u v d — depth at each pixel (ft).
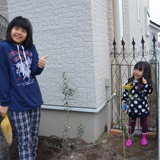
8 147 8.67
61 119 10.24
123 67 15.40
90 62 9.11
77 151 8.87
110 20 12.29
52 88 10.14
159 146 6.98
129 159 8.11
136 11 22.68
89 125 9.64
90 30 8.91
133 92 9.18
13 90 6.52
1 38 11.31
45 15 9.80
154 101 15.53
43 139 10.21
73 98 9.70
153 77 17.15
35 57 7.20
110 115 11.28
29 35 6.77
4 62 6.16
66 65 9.66
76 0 9.02
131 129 9.49
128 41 18.28
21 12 10.37
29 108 6.80
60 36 9.60
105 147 9.24
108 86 10.68
